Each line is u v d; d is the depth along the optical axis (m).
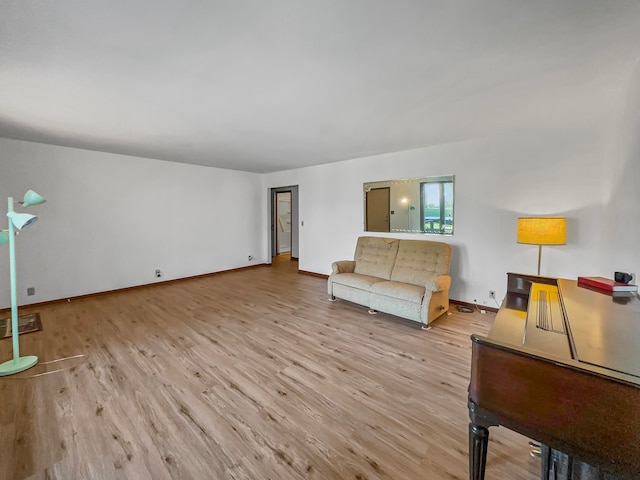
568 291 1.81
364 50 1.61
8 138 3.55
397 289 3.36
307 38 1.50
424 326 3.18
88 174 4.24
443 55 1.67
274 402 1.94
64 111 2.56
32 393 2.02
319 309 3.80
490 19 1.35
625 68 1.83
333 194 5.26
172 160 5.05
